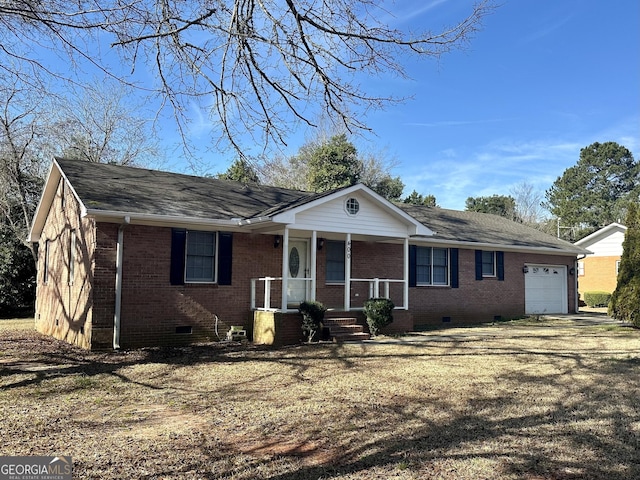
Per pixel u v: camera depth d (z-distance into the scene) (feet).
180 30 22.50
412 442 18.21
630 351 39.22
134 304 40.29
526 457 16.71
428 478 14.96
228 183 57.21
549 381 28.50
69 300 44.68
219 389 26.55
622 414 21.94
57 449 17.29
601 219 189.16
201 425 20.26
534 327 57.11
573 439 18.58
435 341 44.24
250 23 23.32
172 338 41.96
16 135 70.85
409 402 23.86
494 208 182.60
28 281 72.59
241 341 44.32
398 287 57.88
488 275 66.74
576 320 65.51
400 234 51.03
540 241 73.77
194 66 24.82
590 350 39.68
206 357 36.14
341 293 53.67
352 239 54.13
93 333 38.40
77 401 24.09
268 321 43.34
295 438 18.66
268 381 28.43
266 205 51.13
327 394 25.41
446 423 20.57
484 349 39.91
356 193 47.93
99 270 38.86
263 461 16.33
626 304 55.26
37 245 72.13
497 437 18.80
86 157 88.74
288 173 106.42
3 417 21.26
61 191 49.62
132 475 15.07
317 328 43.45
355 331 46.21
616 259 97.66
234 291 45.78
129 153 94.73
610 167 198.29
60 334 46.62
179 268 42.68
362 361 34.60
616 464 16.12
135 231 40.65
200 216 42.16
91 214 36.96
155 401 24.12
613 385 27.61
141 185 46.83
